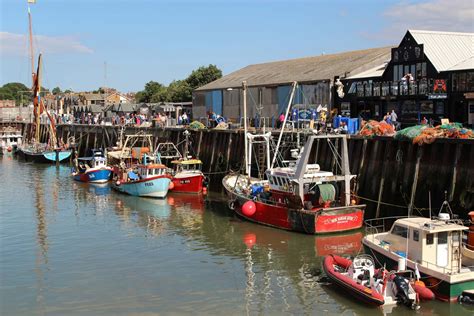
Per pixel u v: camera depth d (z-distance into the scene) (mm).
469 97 33906
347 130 34438
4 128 98000
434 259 19578
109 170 50312
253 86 52875
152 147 54312
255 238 28453
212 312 19062
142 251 26562
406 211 28328
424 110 37156
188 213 35375
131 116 79125
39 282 22359
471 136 25703
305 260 24438
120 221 33375
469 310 18172
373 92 38875
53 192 45281
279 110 49906
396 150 29031
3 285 22031
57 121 87938
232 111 56875
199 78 98438
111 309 19484
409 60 38406
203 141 48188
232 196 34531
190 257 25422
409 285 18438
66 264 24672
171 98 104438
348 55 52250
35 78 80750
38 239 29172
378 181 29906
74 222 33281
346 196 29328
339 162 32656
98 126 71438
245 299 20141
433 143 26953
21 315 19141
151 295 20734
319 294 20406
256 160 38312
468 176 25422
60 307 19750
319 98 45250
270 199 31328
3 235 30062
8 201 40938
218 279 22328
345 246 26234
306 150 28641
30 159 73125
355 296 19609
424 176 27422
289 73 53375
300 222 28609
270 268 23547
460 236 19625
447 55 37219
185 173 42750
